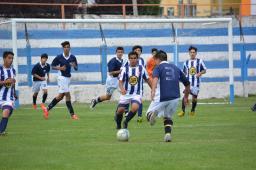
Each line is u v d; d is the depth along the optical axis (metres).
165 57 34.97
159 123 46.41
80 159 28.31
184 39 80.94
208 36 81.75
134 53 39.06
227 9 104.25
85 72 77.62
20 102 74.69
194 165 26.31
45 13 91.00
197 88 53.28
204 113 54.78
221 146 32.16
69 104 50.66
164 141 34.56
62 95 50.88
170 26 80.62
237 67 83.00
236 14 98.38
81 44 77.75
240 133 38.41
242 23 83.69
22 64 75.44
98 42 78.31
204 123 45.34
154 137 36.81
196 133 38.53
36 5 86.38
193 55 54.12
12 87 38.41
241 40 83.25
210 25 81.81
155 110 34.44
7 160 28.19
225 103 68.69
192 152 30.06
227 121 46.69
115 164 26.77
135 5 84.62
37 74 63.97
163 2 108.19
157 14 99.31
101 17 83.69
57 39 77.12
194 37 81.31
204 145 32.62
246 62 82.56
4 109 38.31
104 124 45.47
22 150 31.47
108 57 78.56
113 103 72.12
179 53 81.00
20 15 90.00
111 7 96.50
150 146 32.44
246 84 82.81
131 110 36.84
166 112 34.78
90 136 37.53
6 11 89.44
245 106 63.50
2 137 37.34
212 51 81.88
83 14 85.44
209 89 81.19
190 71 53.56
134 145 33.00
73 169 25.64
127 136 34.97
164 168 25.61
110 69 54.94
